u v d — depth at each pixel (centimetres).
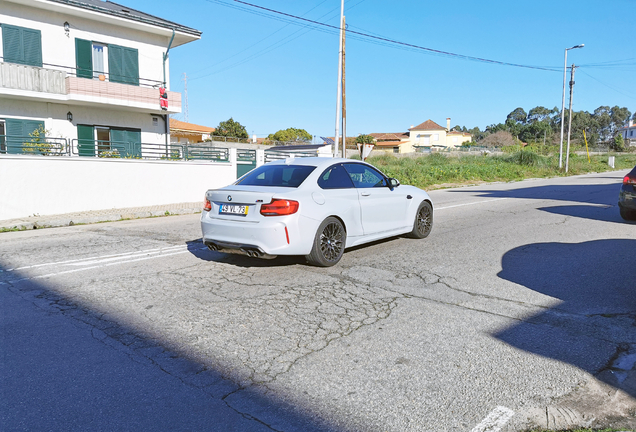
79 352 349
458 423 258
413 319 415
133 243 789
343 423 259
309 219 555
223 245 569
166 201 1490
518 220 1028
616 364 328
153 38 2062
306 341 368
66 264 633
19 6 1689
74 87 1714
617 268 590
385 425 256
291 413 269
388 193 702
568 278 547
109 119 1947
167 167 1482
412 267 600
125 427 255
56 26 1777
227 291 498
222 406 276
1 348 356
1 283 538
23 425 256
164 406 276
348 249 711
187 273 575
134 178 1400
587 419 262
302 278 546
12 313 435
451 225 957
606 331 387
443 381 304
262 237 534
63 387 297
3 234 949
